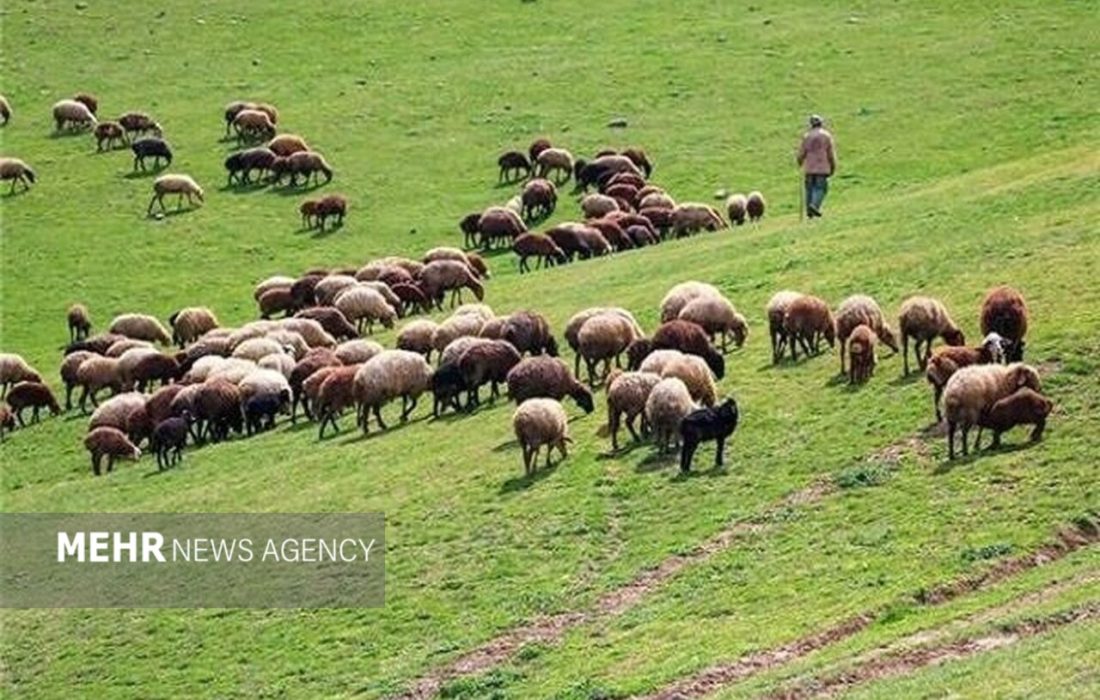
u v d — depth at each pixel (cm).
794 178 11538
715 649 4284
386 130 13162
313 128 13238
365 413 6631
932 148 11556
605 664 4366
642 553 4966
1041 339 5734
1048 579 4297
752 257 7956
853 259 7450
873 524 4825
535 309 8088
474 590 4994
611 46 14500
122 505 6494
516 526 5306
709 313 6475
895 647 4022
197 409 7188
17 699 4981
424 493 5734
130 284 10762
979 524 4678
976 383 5044
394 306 8688
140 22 15588
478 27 15150
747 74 13575
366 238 11244
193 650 5075
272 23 15475
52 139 13338
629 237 9894
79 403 8369
